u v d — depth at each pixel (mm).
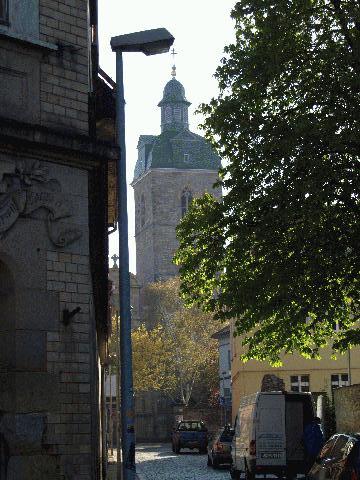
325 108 25312
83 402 12203
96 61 17688
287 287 25281
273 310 25484
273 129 25328
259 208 26250
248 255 26984
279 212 24891
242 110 26531
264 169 25547
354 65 25172
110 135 19797
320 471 19656
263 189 26312
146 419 108312
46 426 11734
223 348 92000
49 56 12703
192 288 28516
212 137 27969
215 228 27344
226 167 27484
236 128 26406
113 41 14922
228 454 41781
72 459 11953
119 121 14828
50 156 12219
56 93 12711
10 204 11766
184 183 149250
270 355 28625
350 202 25312
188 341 101875
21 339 11711
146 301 121750
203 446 63281
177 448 63594
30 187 12016
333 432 40531
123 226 14453
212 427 94875
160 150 150375
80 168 12625
